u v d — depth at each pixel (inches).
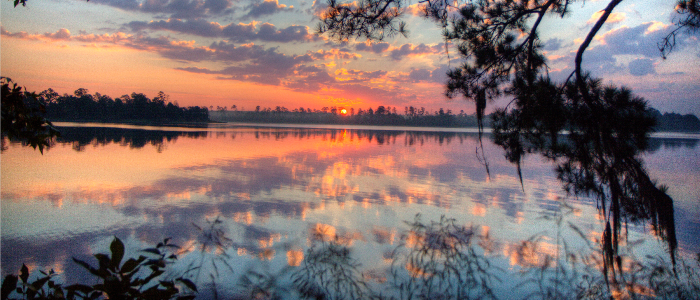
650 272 165.2
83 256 246.5
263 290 159.9
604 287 152.9
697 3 131.6
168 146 1141.7
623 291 142.0
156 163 743.1
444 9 168.2
